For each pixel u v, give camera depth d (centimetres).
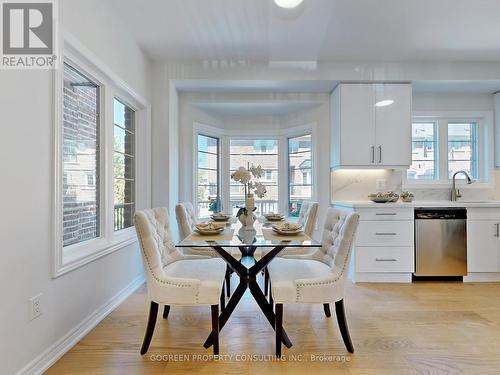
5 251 143
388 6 244
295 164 440
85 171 229
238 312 247
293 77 348
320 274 194
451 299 279
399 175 396
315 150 404
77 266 199
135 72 300
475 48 318
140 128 331
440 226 328
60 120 180
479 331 216
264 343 198
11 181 146
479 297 284
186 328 219
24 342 154
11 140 147
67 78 207
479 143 401
